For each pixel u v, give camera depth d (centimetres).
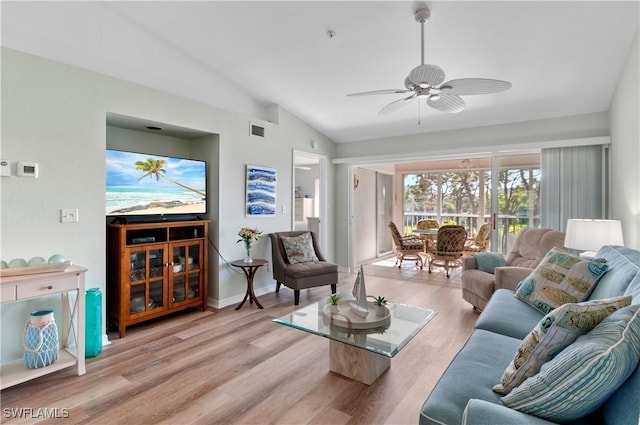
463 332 310
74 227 273
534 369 124
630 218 287
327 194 583
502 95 381
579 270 224
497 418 101
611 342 102
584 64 311
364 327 218
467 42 293
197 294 372
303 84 404
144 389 216
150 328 324
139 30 333
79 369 233
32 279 213
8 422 183
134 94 311
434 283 502
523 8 249
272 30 309
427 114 454
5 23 260
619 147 326
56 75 261
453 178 738
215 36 330
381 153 550
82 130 277
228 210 400
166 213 353
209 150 398
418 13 257
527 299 242
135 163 328
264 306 396
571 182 399
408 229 800
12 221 241
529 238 362
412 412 193
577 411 104
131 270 312
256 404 200
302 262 438
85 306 257
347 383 224
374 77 372
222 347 280
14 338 242
